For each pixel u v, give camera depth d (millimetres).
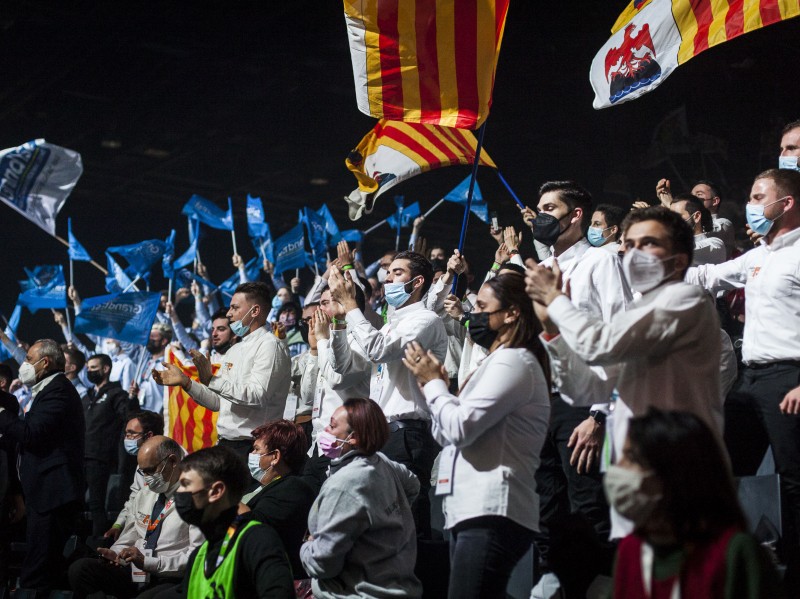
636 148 11711
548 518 3625
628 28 4738
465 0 4738
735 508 1794
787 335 3391
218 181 17984
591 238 4805
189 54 13750
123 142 16406
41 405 5566
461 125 4715
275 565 3107
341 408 3645
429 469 4105
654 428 1839
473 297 5734
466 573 2664
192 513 3271
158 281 17953
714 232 4801
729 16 4285
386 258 7562
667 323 2326
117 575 4984
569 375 2639
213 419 6336
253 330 5336
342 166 17188
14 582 6211
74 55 13703
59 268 9336
